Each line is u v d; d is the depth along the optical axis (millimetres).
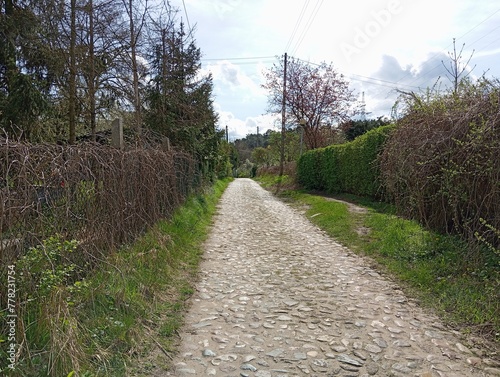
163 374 2789
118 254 4453
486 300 3791
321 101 24922
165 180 7473
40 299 2738
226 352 3131
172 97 12953
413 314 3932
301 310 4062
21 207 2793
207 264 5992
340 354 3096
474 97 5422
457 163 5199
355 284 4938
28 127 9977
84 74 11008
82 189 3873
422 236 6000
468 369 2871
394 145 6691
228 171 46000
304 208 13492
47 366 2449
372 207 11367
